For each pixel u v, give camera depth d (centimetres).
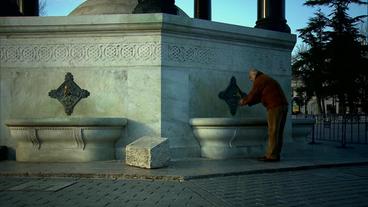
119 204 467
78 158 791
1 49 880
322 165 764
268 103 809
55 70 870
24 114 873
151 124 833
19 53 878
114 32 850
